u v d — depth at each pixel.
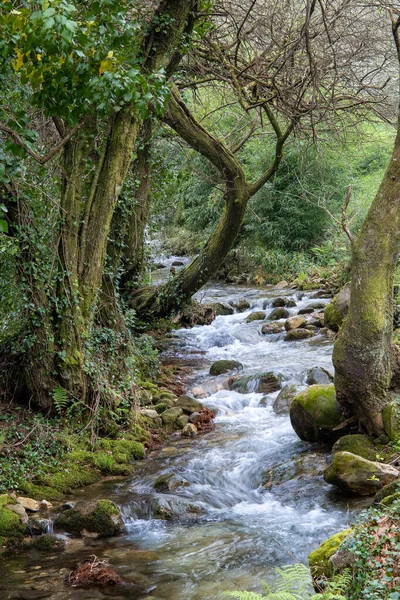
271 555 5.73
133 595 5.20
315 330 14.34
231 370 11.76
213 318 16.33
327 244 20.94
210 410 9.86
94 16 5.81
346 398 7.46
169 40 9.30
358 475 6.66
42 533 6.52
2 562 5.98
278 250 21.84
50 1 4.70
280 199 21.62
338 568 4.29
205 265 13.65
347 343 7.23
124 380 9.50
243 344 14.16
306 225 21.78
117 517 6.57
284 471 7.52
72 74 5.71
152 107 11.25
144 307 14.22
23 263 8.23
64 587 5.40
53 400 8.55
